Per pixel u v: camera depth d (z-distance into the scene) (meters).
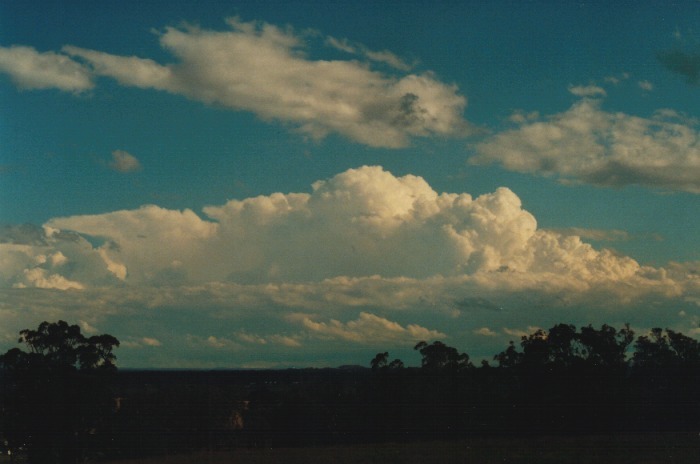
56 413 44.19
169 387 47.62
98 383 45.22
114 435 44.56
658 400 47.41
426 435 46.56
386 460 38.94
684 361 48.22
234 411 45.84
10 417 44.22
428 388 47.78
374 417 46.69
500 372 49.28
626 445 41.97
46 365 45.03
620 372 48.47
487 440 45.12
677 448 40.72
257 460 39.78
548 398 47.56
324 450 42.66
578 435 46.66
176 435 44.62
